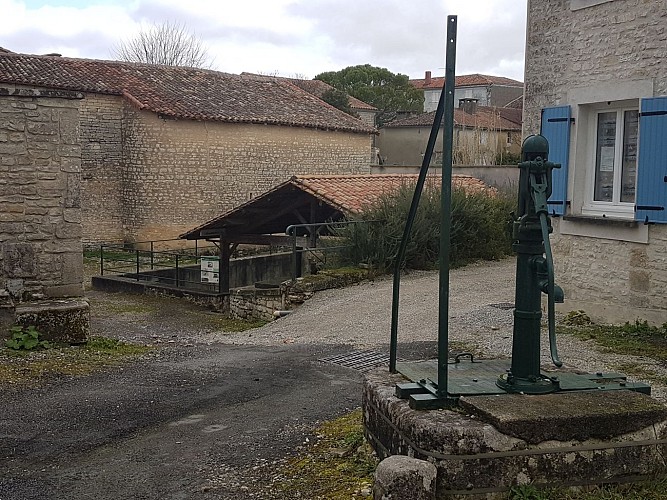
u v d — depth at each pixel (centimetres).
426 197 1486
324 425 505
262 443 471
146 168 2423
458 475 314
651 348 701
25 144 831
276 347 876
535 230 356
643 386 371
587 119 852
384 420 372
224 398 604
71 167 860
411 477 301
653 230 763
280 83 3112
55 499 384
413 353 779
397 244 1377
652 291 770
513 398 346
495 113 4012
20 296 841
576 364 644
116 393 620
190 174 2472
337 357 785
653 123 747
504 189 2152
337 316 1069
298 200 1544
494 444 316
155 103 2403
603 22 805
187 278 1941
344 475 391
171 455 453
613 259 814
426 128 3869
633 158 803
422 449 322
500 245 1608
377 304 1117
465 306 1048
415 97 5062
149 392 625
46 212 850
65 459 451
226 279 1586
